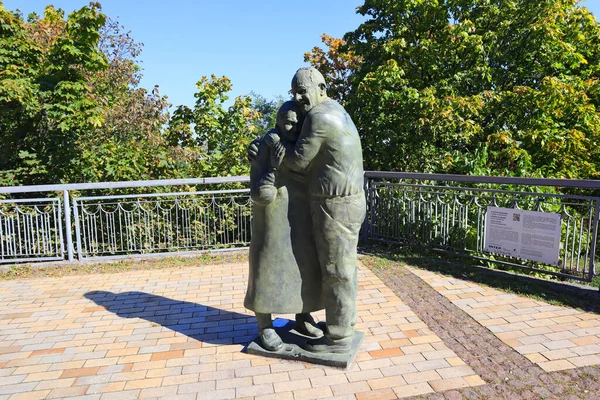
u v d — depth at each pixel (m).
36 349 3.60
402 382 2.93
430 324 3.88
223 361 3.31
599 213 4.45
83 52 7.34
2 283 5.45
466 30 9.81
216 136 8.62
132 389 2.96
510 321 3.89
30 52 7.66
